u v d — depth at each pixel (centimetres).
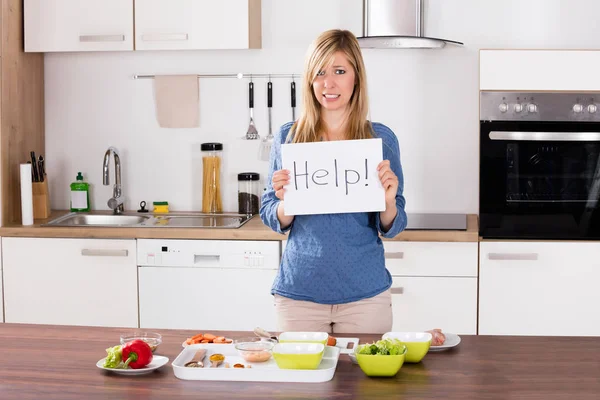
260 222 392
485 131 365
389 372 179
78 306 383
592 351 199
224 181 432
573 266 359
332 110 240
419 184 420
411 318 363
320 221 233
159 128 435
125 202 441
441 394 169
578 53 361
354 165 220
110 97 437
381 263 241
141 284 376
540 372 183
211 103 430
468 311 362
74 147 442
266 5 420
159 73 432
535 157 364
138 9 398
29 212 395
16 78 411
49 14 405
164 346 206
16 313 388
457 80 413
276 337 208
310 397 168
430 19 412
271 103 423
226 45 393
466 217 402
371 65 416
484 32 410
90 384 177
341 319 238
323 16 418
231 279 370
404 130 418
